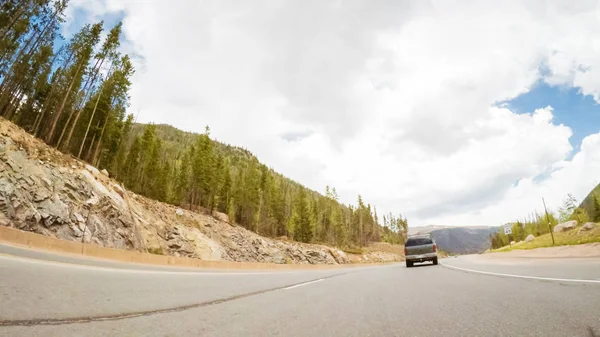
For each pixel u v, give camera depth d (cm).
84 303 345
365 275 1090
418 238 1659
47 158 2386
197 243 3559
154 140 6106
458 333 240
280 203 8825
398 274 1034
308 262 5841
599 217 7350
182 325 286
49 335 223
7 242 1277
